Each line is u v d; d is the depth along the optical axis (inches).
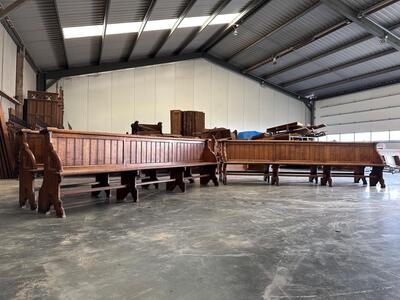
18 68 356.2
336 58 488.7
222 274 70.8
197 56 575.8
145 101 547.5
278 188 240.5
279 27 431.2
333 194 207.6
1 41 297.0
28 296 59.2
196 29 443.5
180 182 212.8
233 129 614.2
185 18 377.7
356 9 366.6
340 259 81.4
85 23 323.6
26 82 397.7
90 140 152.6
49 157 135.0
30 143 194.9
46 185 135.6
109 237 99.7
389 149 500.4
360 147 267.6
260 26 446.3
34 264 75.8
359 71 511.2
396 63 463.5
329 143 269.3
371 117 550.6
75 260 78.7
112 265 75.5
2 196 185.9
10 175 295.7
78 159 146.7
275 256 83.3
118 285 64.5
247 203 167.5
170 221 123.0
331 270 73.7
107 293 60.9
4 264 75.7
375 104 544.7
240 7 389.4
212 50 569.0
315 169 289.7
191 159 239.5
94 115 512.7
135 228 111.4
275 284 65.7
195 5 340.5
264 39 477.7
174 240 96.9
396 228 115.4
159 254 83.8
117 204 161.2
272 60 530.3
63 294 60.2
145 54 515.5
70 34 345.7
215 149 278.1
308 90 642.2
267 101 647.8
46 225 115.3
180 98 573.0
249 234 105.0
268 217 132.5
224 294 61.0
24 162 151.2
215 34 490.3
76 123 502.0
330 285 65.5
